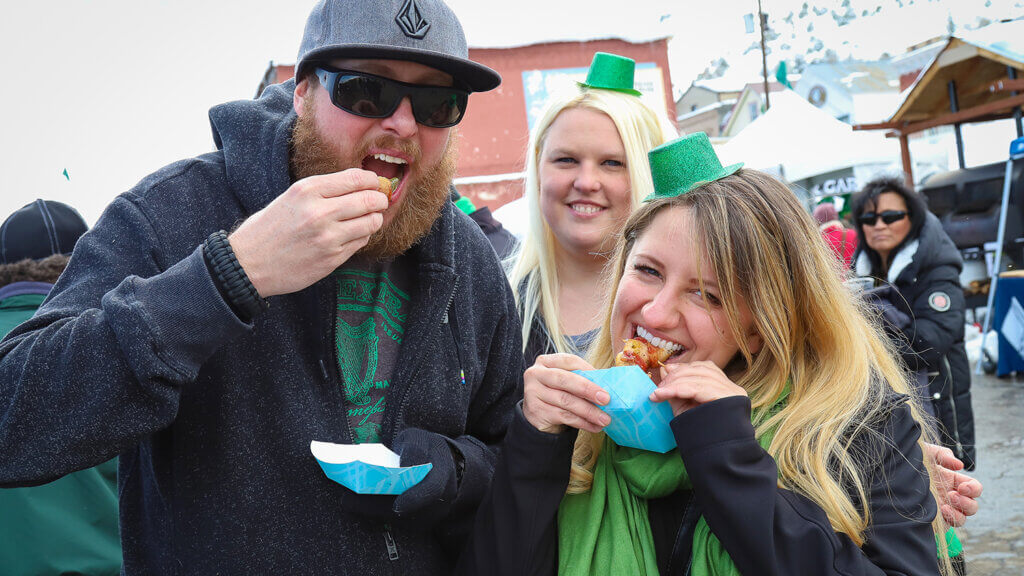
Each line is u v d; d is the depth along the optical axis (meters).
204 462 1.54
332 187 1.35
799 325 1.70
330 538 1.59
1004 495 5.75
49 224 3.23
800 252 1.67
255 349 1.59
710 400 1.49
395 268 1.83
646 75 10.43
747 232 1.61
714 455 1.44
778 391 1.67
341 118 1.60
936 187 12.51
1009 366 9.66
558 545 1.68
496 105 10.59
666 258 1.63
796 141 8.02
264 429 1.59
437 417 1.77
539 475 1.58
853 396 1.61
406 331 1.77
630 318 1.72
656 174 1.74
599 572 1.60
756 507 1.41
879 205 4.87
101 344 1.31
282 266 1.35
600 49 10.55
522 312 2.78
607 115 2.71
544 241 2.84
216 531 1.53
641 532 1.63
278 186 1.65
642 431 1.55
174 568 1.55
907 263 4.66
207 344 1.33
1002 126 13.45
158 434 1.58
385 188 1.53
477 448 1.80
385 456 1.56
